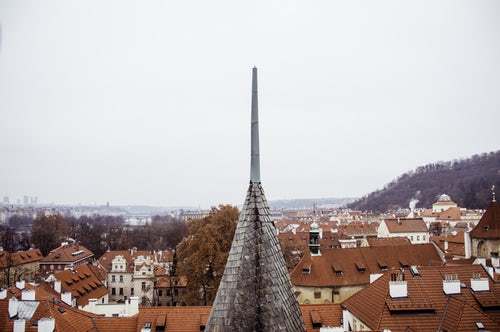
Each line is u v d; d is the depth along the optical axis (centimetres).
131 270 12850
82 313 5059
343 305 5191
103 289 10531
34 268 13912
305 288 8344
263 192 1457
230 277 1355
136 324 4975
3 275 12206
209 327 1323
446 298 4456
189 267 7744
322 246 15750
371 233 18525
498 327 3947
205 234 7800
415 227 16475
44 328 4100
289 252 13075
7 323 4403
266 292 1309
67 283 9025
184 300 8000
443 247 12644
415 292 4516
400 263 8956
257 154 1470
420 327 4150
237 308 1301
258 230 1384
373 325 4222
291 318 1319
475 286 4491
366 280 8462
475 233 9725
